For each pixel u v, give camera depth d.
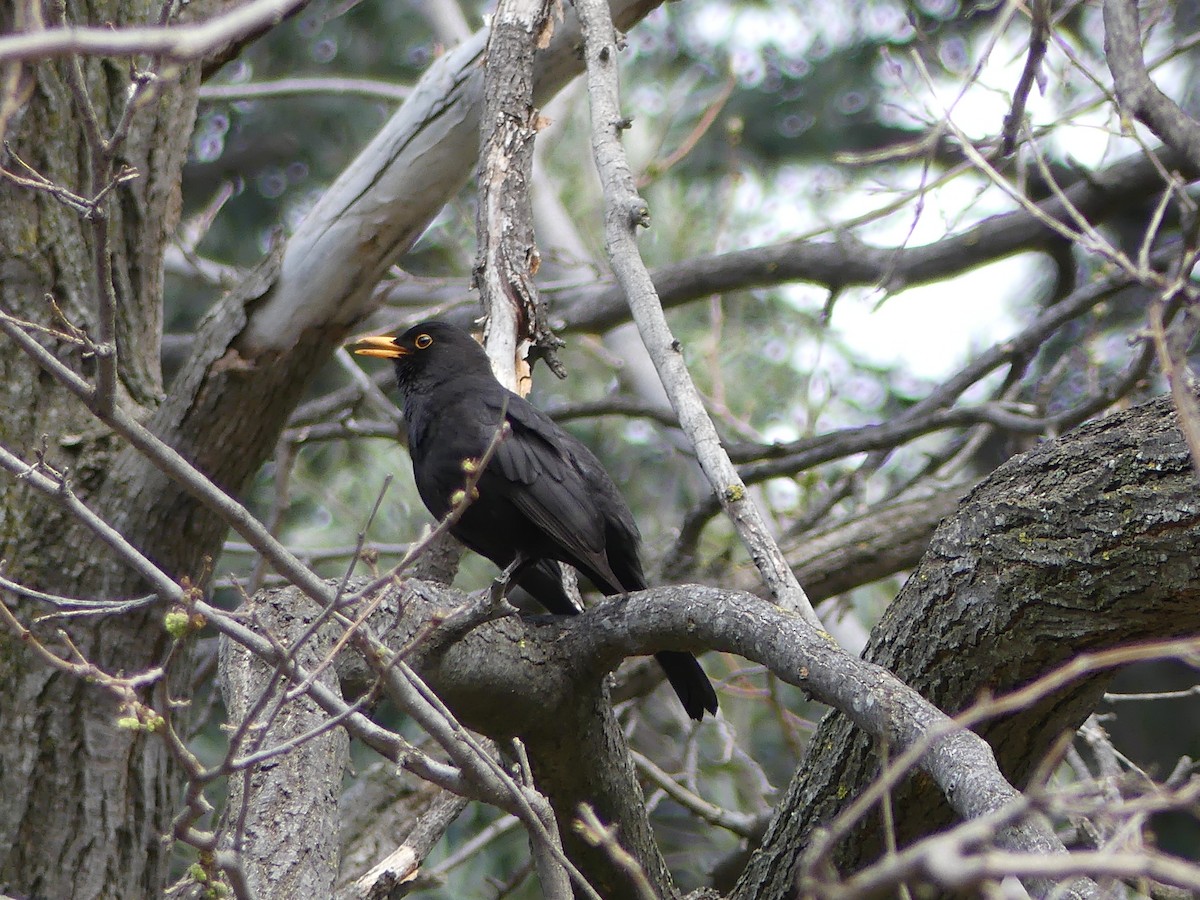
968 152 7.12
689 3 23.02
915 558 13.38
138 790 9.80
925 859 2.59
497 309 9.88
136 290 10.66
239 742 4.67
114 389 5.21
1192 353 14.19
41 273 10.09
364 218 10.57
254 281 10.35
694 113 21.39
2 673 9.61
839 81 22.75
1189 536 6.67
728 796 15.30
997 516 7.41
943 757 5.40
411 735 15.20
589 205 19.80
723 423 16.86
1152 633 7.11
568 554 9.84
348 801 11.95
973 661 7.59
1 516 9.77
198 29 3.18
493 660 8.22
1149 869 2.56
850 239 15.75
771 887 8.66
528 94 10.26
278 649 4.95
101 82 10.42
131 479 9.95
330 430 14.78
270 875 6.48
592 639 8.23
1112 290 13.40
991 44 7.98
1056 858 2.67
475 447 9.59
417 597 8.09
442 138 10.64
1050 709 7.71
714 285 15.81
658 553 15.91
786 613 6.81
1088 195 14.78
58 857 9.48
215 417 10.12
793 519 15.21
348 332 10.58
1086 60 13.13
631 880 9.22
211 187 22.66
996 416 13.05
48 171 10.12
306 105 22.64
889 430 13.37
